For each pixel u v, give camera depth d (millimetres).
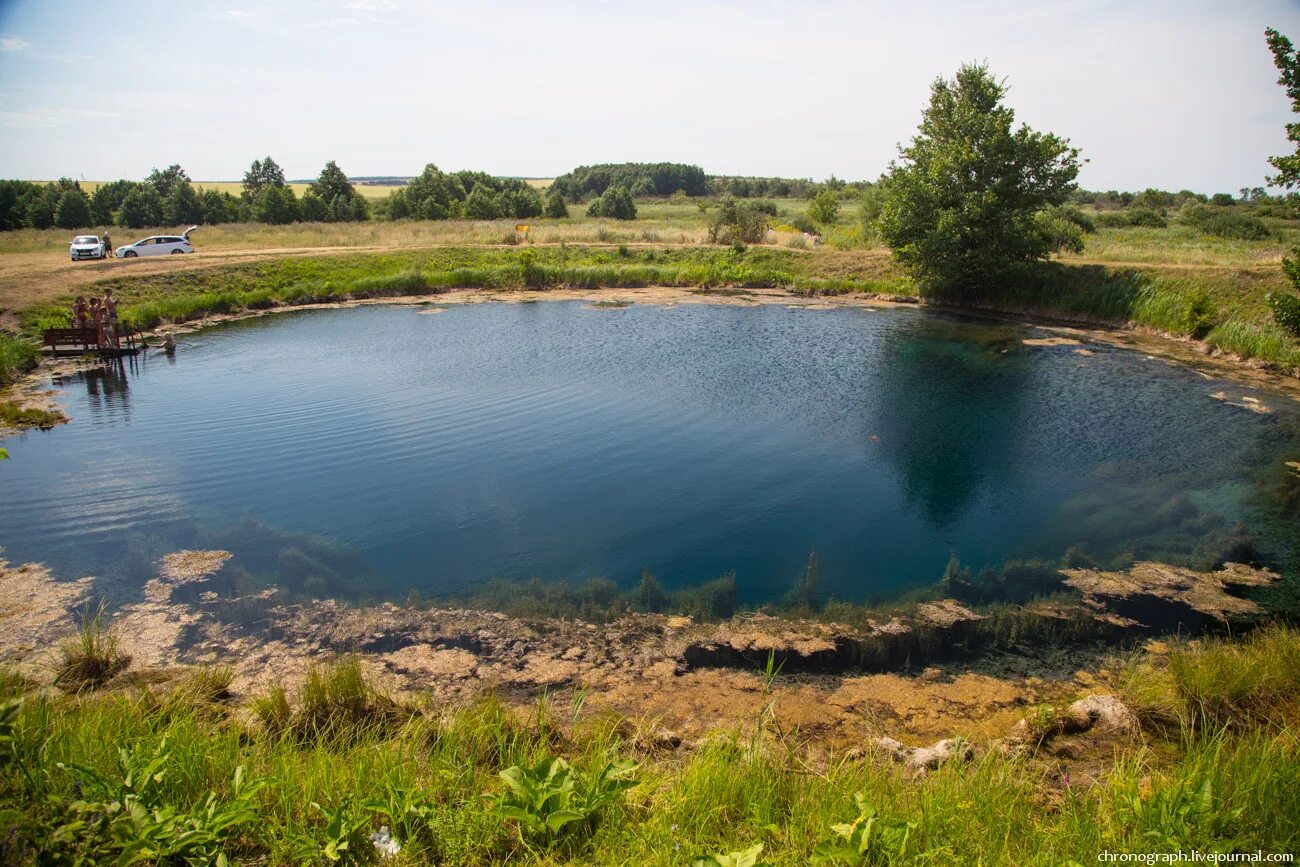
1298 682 5879
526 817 3635
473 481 12039
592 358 20375
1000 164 27438
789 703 6531
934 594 8609
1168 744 5332
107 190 63562
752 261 37156
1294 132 17016
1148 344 22422
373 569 9141
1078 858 3484
